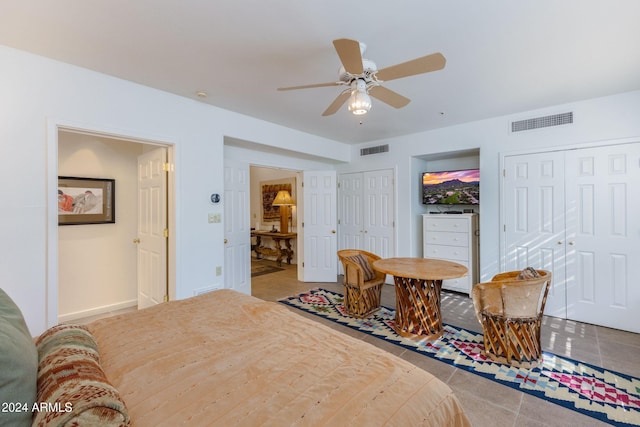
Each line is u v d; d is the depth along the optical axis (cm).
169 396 96
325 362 117
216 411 89
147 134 278
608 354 252
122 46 209
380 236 502
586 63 237
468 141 402
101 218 354
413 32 193
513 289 229
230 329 150
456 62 234
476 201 408
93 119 246
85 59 227
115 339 139
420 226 486
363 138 491
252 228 791
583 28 189
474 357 249
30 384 83
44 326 222
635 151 296
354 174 537
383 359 120
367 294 345
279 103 323
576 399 193
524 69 247
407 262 322
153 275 332
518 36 198
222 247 340
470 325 317
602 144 312
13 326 97
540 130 348
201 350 127
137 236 383
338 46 155
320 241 522
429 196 457
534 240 354
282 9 170
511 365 235
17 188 212
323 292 450
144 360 118
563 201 336
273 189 743
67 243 331
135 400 94
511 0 163
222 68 243
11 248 210
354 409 90
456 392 202
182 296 306
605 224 312
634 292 297
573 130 327
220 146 337
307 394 96
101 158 355
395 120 389
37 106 220
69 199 331
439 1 164
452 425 99
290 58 227
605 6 167
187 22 182
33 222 218
